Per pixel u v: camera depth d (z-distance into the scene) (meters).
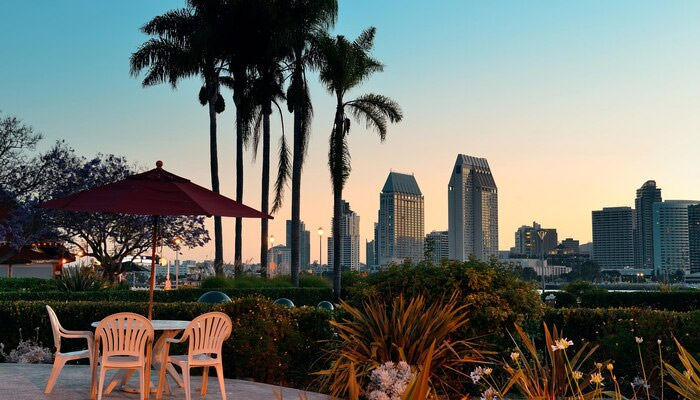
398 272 11.03
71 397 9.82
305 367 12.55
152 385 10.54
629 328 11.54
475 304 10.27
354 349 8.59
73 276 25.59
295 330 12.74
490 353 10.12
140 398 9.35
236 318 12.52
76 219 37.53
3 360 14.32
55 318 10.05
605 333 11.77
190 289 26.06
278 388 11.12
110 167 40.28
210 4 38.38
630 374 11.04
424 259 11.32
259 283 32.47
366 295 10.91
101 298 22.94
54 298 22.19
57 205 9.80
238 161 38.09
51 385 9.95
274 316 12.64
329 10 36.06
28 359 13.58
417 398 3.08
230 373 12.45
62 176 38.84
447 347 8.80
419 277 10.74
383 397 6.73
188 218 40.25
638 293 30.45
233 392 10.70
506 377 10.05
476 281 10.44
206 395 10.47
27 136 38.41
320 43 35.34
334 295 31.41
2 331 14.34
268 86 38.50
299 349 12.54
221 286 30.62
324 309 12.84
